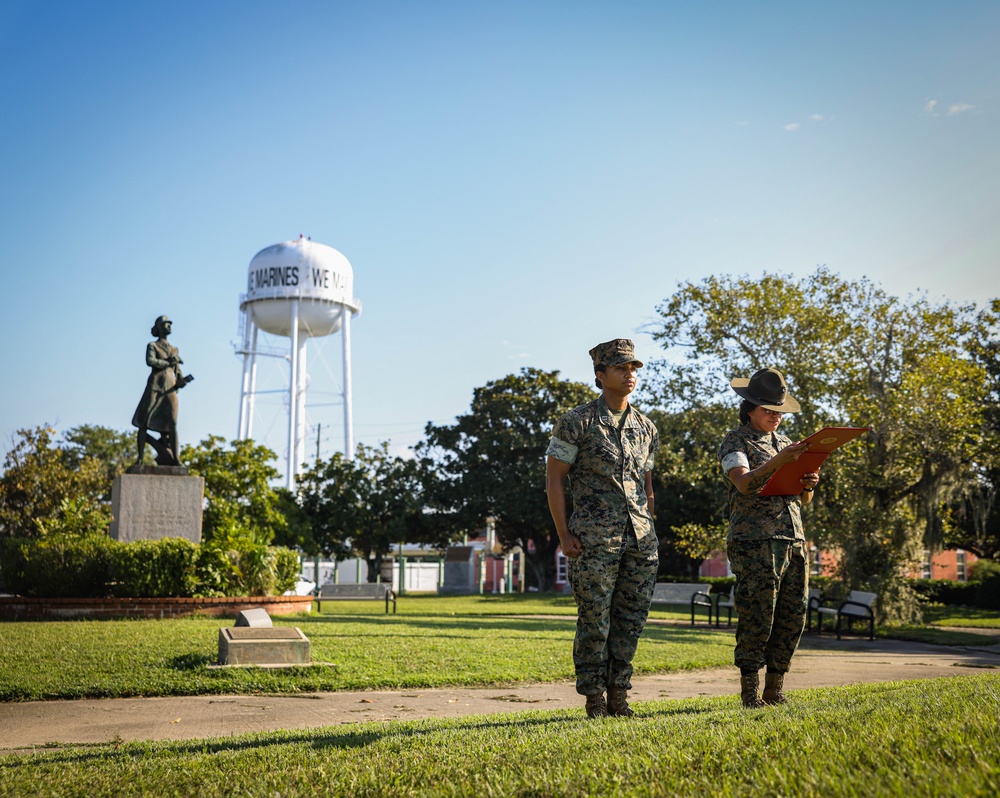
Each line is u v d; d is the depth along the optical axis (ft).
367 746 15.25
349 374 161.07
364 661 35.29
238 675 31.58
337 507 154.40
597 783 11.13
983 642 63.00
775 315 81.51
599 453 18.65
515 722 19.15
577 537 18.47
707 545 86.28
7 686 28.89
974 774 9.42
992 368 94.07
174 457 65.77
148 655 34.65
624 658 18.76
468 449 168.35
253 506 112.68
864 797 9.37
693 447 88.28
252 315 157.48
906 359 82.02
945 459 77.36
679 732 14.14
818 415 78.79
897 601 76.33
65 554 55.21
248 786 12.84
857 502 75.72
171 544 57.26
